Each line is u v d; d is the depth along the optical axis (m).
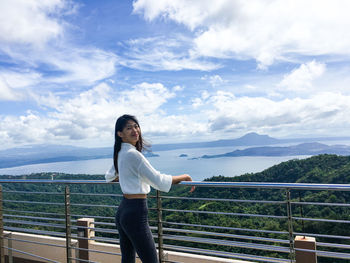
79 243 3.06
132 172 1.93
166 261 2.37
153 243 1.96
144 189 1.96
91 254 3.23
